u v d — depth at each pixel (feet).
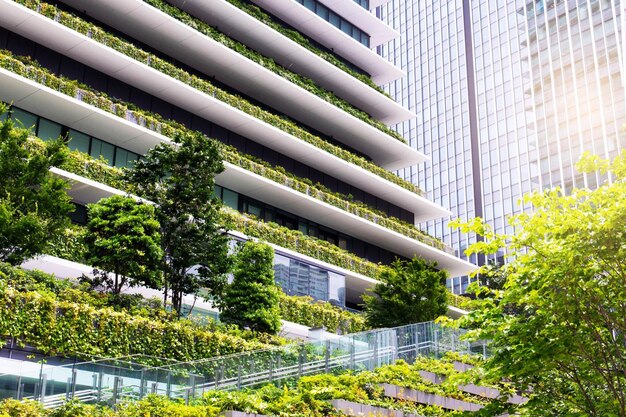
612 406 51.29
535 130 358.43
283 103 166.20
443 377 85.76
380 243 176.24
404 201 185.57
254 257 104.17
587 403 51.96
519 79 371.97
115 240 86.22
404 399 76.33
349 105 178.70
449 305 163.63
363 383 75.46
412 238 176.24
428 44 422.00
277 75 156.76
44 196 82.28
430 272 119.75
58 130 124.57
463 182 379.76
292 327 122.31
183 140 99.76
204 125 148.66
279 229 142.20
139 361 77.71
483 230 50.83
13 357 70.90
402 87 426.92
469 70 395.34
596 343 51.55
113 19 139.33
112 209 89.15
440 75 408.87
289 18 175.83
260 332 98.53
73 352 74.54
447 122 396.98
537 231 48.06
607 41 343.46
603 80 340.18
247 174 142.10
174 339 83.46
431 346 93.50
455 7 413.18
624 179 47.14
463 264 184.34
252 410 61.62
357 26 195.52
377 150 187.01
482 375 54.19
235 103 148.66
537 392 55.52
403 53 434.30
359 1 199.72
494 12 393.91
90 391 60.59
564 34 360.69
